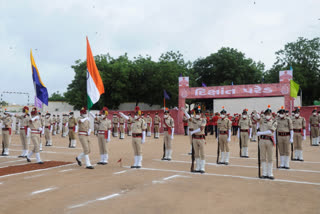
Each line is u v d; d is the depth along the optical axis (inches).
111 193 253.8
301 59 1988.2
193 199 235.0
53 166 403.2
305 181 307.7
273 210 207.5
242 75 1891.0
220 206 216.2
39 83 613.3
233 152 589.6
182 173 350.6
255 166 410.9
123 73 1526.8
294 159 473.7
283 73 952.3
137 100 1722.4
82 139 388.2
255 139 836.0
